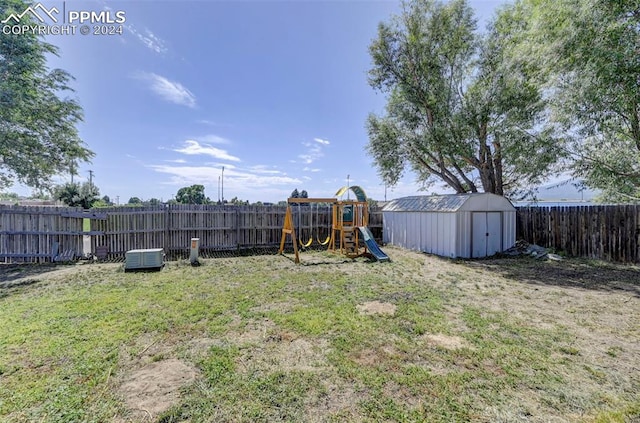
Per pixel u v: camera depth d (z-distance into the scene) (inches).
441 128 379.6
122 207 312.3
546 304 168.6
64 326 127.6
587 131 262.7
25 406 76.5
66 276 225.5
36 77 342.6
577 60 244.7
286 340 118.6
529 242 384.8
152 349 109.3
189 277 225.8
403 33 410.9
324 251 374.6
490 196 357.7
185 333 123.9
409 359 104.3
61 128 365.1
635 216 283.3
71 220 294.5
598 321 142.9
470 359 104.9
